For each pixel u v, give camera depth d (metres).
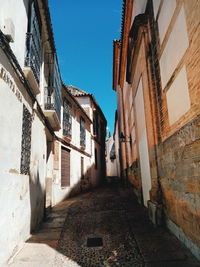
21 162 3.88
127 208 6.97
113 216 5.89
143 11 6.02
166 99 4.30
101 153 21.97
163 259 3.05
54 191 8.31
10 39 3.12
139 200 7.75
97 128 20.19
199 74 2.82
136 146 8.28
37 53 5.24
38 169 5.43
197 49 2.85
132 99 8.77
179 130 3.55
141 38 5.74
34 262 3.11
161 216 4.60
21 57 4.02
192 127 3.05
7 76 3.16
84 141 14.44
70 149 11.27
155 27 4.84
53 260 3.18
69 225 5.15
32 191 4.69
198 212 2.91
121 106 14.62
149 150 5.57
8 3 3.32
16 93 3.60
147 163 6.18
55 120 7.11
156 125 5.04
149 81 5.31
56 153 8.91
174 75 3.77
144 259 3.09
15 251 3.38
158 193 4.82
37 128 5.45
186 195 3.32
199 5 2.74
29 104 4.59
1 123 2.92
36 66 5.09
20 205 3.74
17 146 3.62
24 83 4.00
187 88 3.23
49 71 7.17
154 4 4.86
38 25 5.42
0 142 2.87
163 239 3.86
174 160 3.84
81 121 14.05
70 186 10.89
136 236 4.11
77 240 4.04
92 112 17.64
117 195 10.70
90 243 3.85
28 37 4.36
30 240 4.07
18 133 3.69
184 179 3.39
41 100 6.17
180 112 3.56
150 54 5.31
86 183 14.41
